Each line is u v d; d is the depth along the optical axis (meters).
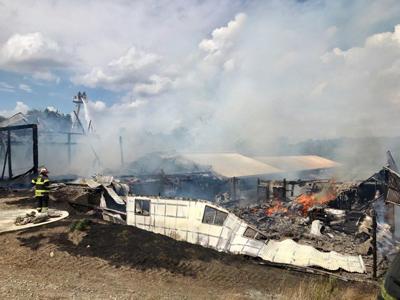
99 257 11.43
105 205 22.47
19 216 14.92
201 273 11.69
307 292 10.04
